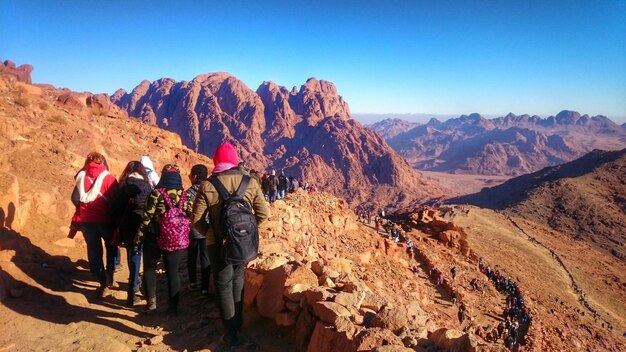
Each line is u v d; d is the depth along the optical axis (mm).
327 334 3975
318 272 5996
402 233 40625
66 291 6047
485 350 3373
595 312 43469
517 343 25141
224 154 4637
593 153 180375
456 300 27125
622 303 52250
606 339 34094
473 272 39031
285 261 5738
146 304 5605
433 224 50094
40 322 4977
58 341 4508
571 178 152875
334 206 28219
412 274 27766
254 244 4301
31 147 14117
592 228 115500
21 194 8602
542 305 38344
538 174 182250
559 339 29094
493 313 29359
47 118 19078
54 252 7605
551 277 54250
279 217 13234
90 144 18469
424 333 4027
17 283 5758
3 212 6949
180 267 7797
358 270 17062
